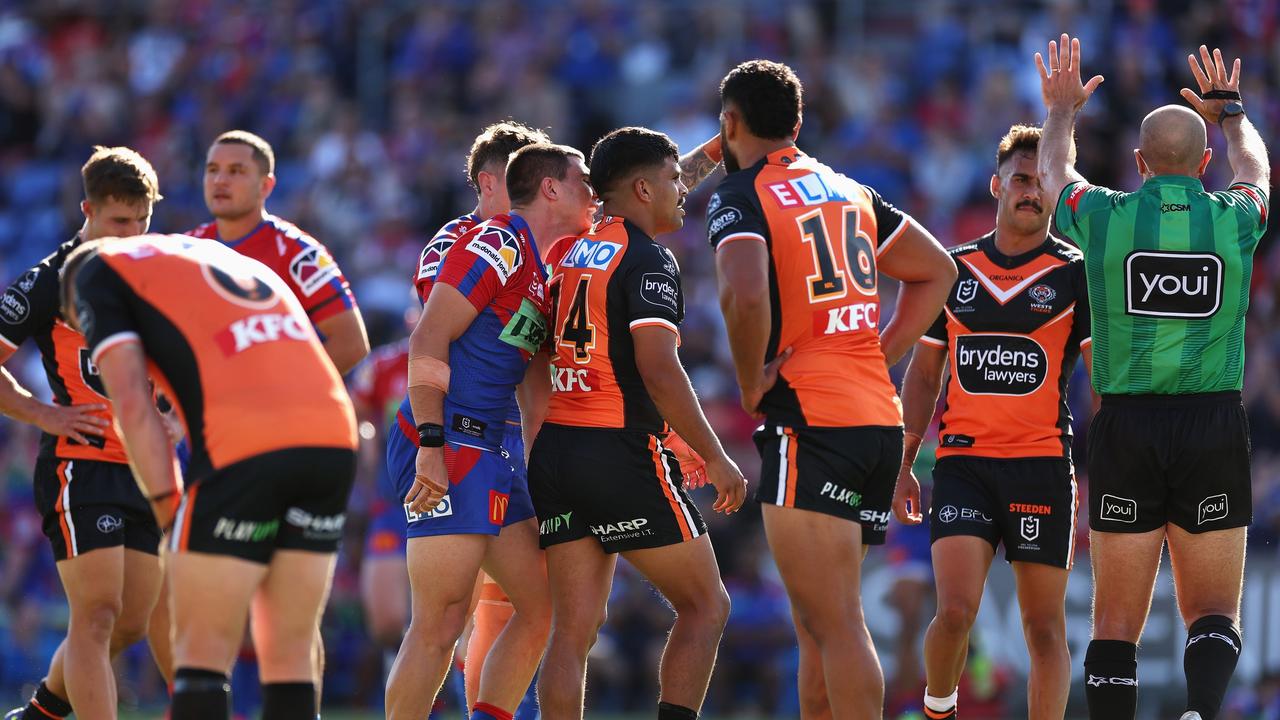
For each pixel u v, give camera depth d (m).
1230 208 20.36
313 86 73.44
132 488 22.20
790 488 18.64
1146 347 20.39
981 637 40.38
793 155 19.42
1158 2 67.00
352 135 69.75
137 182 22.33
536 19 75.62
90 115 74.75
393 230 64.25
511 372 20.89
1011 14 71.19
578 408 20.19
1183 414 20.39
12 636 47.72
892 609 40.03
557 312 20.41
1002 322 23.45
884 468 19.09
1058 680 22.83
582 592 20.31
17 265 70.44
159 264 17.03
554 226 21.28
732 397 53.88
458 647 26.67
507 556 20.98
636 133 20.52
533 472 20.38
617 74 73.75
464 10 76.56
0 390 21.80
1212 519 20.48
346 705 45.47
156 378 17.34
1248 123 21.80
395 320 61.25
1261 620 40.66
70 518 21.81
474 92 72.44
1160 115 20.78
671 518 20.09
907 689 38.22
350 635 45.81
